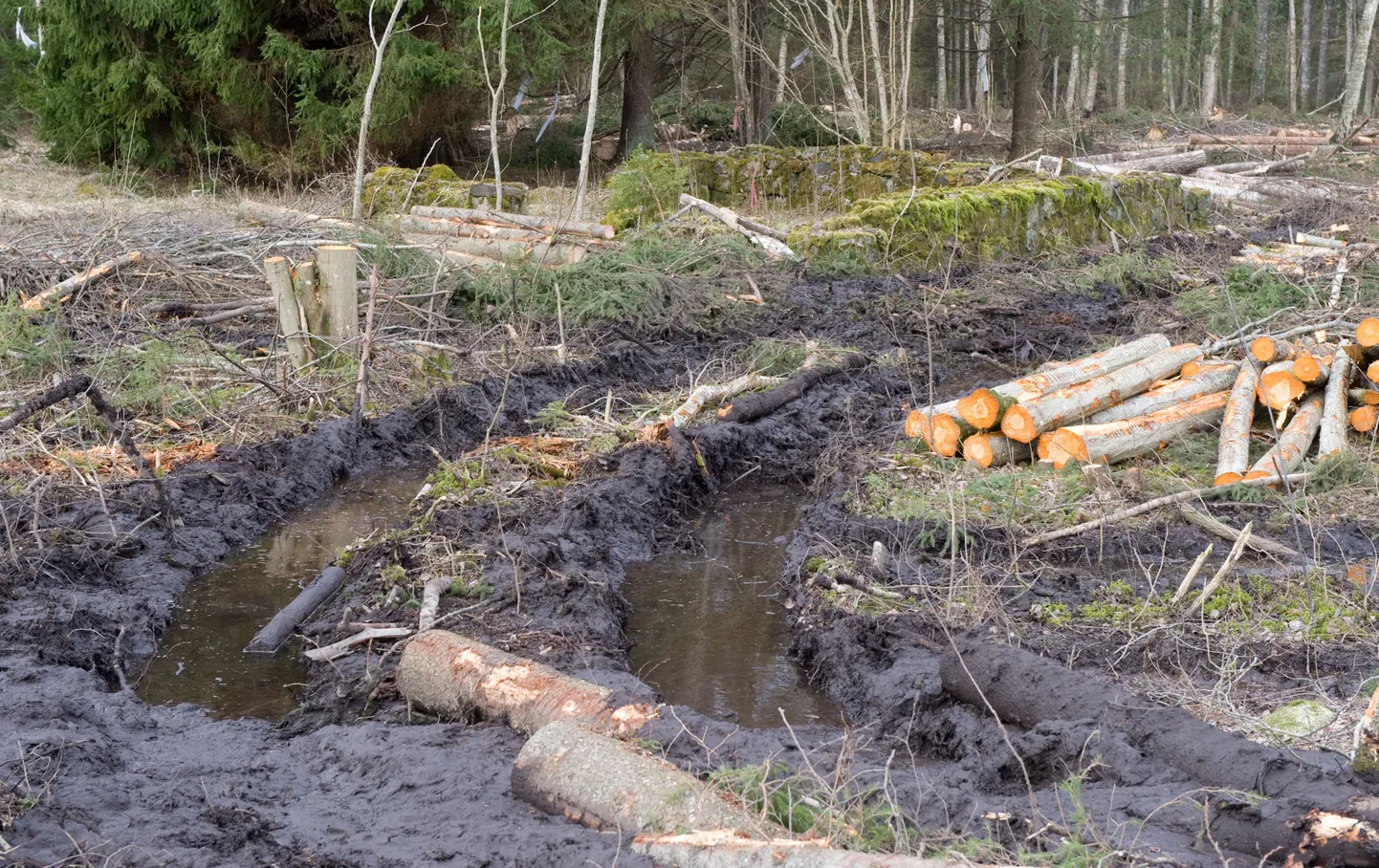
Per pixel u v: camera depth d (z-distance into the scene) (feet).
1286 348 28.43
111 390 28.55
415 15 64.44
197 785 13.52
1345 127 100.63
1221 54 128.36
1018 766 13.83
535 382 32.68
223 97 60.85
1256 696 15.80
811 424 30.94
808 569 20.95
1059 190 57.00
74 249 37.06
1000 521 22.27
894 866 9.96
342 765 14.38
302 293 31.78
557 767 12.63
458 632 17.90
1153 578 19.88
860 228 49.80
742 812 11.50
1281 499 22.98
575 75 88.28
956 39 137.39
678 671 18.45
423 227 43.42
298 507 25.16
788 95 97.35
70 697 15.90
